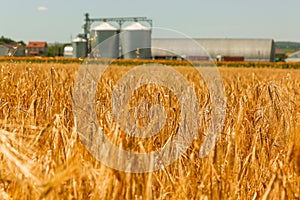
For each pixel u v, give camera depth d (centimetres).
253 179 411
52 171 312
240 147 463
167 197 361
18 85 755
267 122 533
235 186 372
